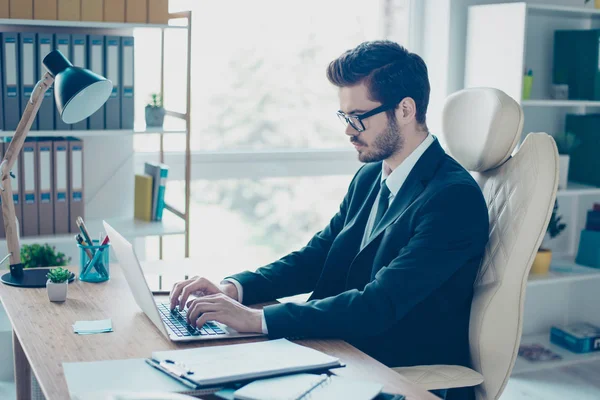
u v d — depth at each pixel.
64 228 3.16
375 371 1.50
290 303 1.74
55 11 2.96
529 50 3.77
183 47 3.53
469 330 1.91
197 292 1.95
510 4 3.39
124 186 3.51
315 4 3.77
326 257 2.22
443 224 1.82
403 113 1.95
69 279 2.09
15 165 3.04
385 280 1.77
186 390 1.34
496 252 1.88
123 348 1.57
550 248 4.02
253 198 3.84
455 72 3.74
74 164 3.14
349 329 1.71
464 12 3.71
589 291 3.97
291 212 3.93
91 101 2.06
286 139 3.84
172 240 3.70
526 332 3.99
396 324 1.89
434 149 1.99
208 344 1.62
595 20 3.90
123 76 3.14
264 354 1.50
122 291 2.01
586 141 3.78
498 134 1.97
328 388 1.33
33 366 1.46
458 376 1.79
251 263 3.71
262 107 3.76
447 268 1.79
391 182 2.02
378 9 3.88
